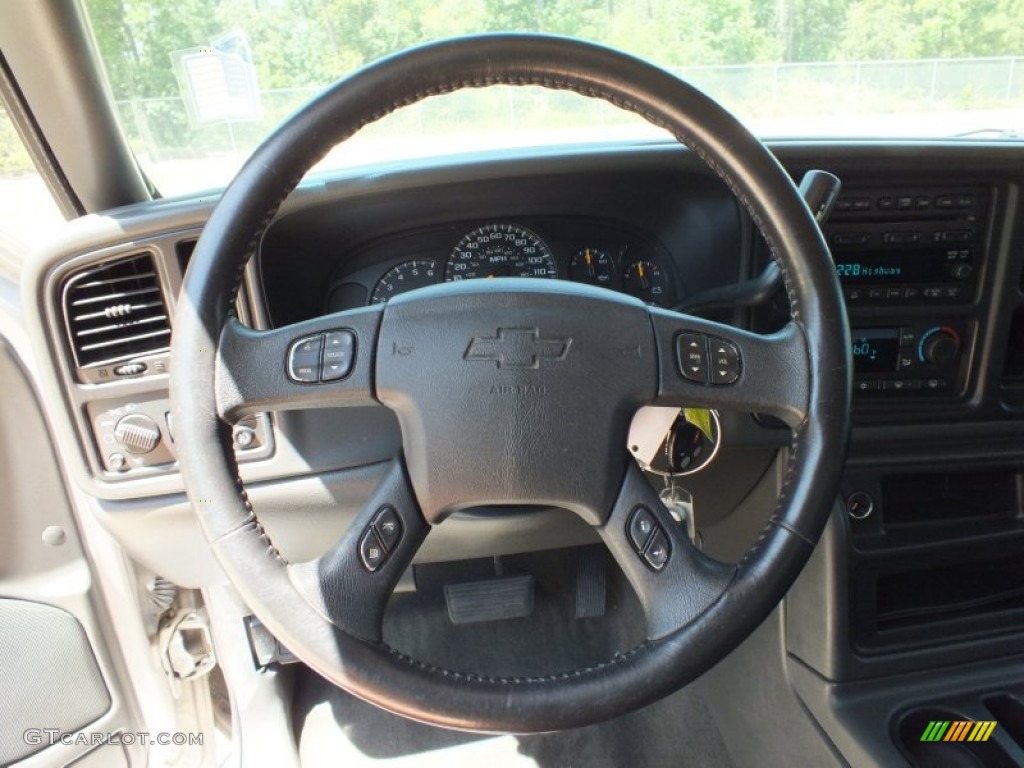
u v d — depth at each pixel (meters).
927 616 1.24
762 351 0.75
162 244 0.97
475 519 1.15
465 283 0.76
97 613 1.34
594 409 0.73
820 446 0.72
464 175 1.05
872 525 1.21
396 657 0.68
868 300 1.19
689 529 1.06
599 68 0.70
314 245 1.11
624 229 1.21
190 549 1.15
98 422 1.03
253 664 1.42
